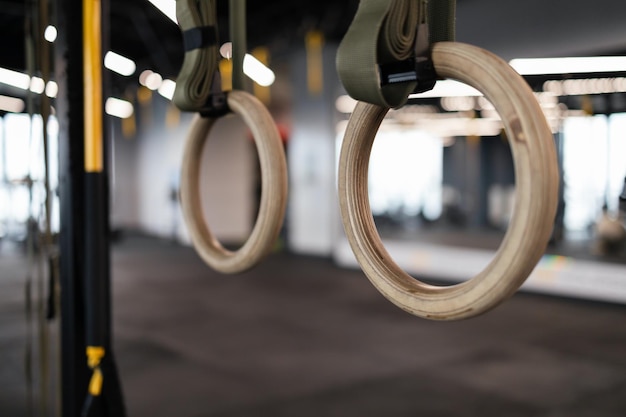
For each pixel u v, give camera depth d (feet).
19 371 10.89
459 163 45.14
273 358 12.62
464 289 1.74
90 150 3.91
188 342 13.93
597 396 10.47
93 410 3.89
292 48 27.02
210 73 2.65
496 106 1.62
